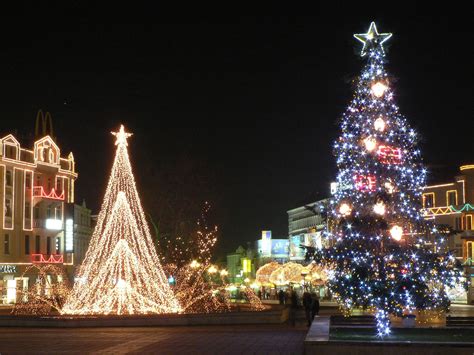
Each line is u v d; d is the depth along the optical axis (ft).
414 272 71.61
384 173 73.51
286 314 136.26
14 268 217.36
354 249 72.49
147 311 141.49
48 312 152.56
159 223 220.02
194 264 190.39
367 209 73.97
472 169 234.99
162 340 88.94
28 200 227.61
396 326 80.28
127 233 150.00
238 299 237.04
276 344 82.53
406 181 74.54
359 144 75.10
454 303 205.16
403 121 75.31
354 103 76.02
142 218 159.12
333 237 78.89
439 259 73.36
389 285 71.15
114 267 149.59
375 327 77.41
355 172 74.59
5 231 215.72
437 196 244.63
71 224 244.63
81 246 303.68
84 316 123.54
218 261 252.83
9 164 218.79
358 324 84.33
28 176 228.22
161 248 220.02
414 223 75.10
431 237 77.51
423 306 72.54
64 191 246.47
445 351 58.13
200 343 84.17
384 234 72.90
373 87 74.02
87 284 152.46
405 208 73.97
